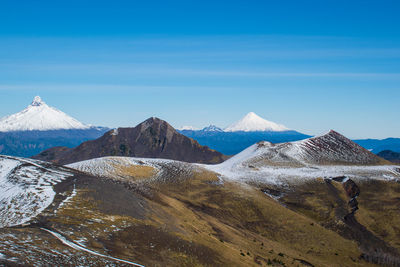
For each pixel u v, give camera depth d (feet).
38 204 147.13
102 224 131.13
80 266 83.71
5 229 103.04
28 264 75.72
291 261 186.50
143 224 148.15
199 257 127.24
